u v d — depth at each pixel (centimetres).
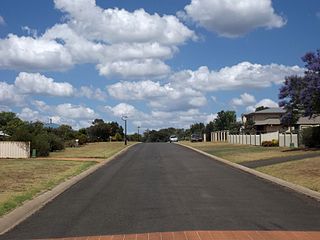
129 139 12525
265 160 3105
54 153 4903
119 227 1069
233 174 2383
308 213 1233
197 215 1201
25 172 2498
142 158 3900
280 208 1312
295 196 1563
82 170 2722
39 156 4322
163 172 2522
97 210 1318
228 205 1367
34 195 1614
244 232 991
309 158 2827
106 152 5047
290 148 4272
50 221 1173
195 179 2134
